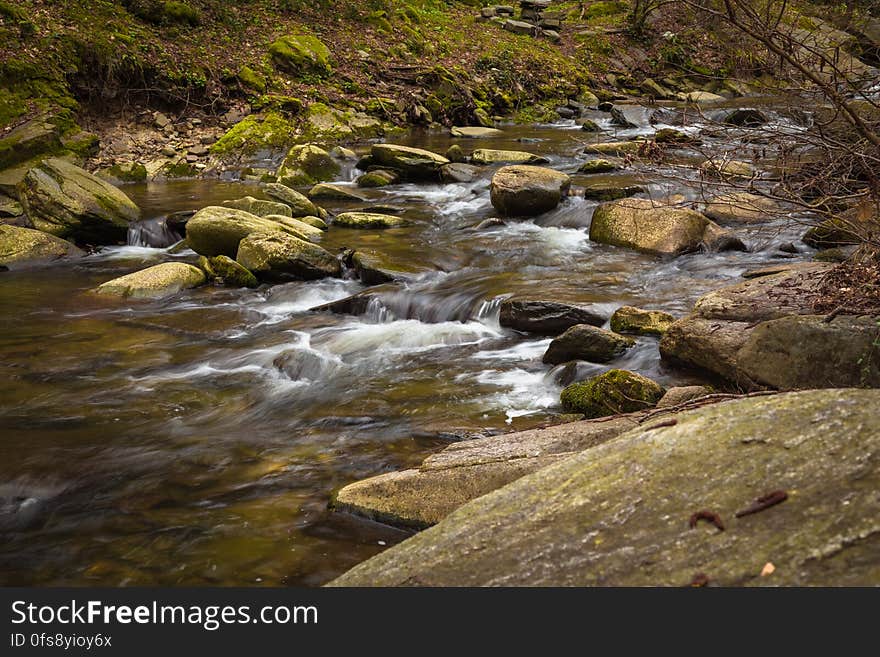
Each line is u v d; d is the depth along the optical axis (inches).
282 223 418.6
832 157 202.2
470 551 121.0
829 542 101.9
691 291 302.8
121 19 704.4
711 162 219.1
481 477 161.5
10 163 546.6
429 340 286.4
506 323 291.3
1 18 629.3
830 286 213.9
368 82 805.2
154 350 282.7
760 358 197.6
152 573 148.3
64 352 279.3
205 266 375.2
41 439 208.5
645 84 936.9
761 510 109.4
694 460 122.3
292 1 861.8
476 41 976.9
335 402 232.1
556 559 114.7
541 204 454.9
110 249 438.3
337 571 146.9
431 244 409.7
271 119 684.7
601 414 204.1
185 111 679.1
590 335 245.4
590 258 366.6
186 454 199.3
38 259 405.1
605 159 507.2
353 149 677.9
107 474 188.9
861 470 110.1
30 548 158.2
